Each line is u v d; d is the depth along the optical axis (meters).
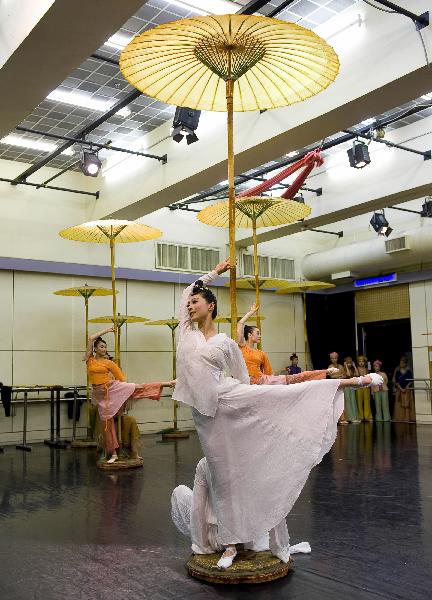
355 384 3.25
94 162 8.72
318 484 6.02
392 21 6.19
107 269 11.76
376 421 13.83
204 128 8.57
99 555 3.75
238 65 3.48
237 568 3.22
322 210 11.16
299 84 3.72
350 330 14.84
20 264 10.76
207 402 3.23
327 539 3.97
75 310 11.48
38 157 10.66
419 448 8.70
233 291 3.75
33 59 5.74
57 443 10.02
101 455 8.58
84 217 11.51
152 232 8.09
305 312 14.65
